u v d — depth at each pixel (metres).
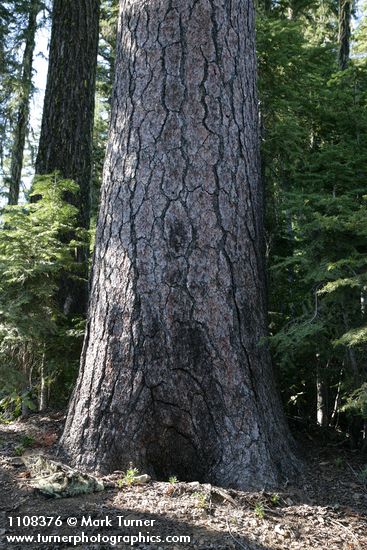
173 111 4.61
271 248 6.02
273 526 3.68
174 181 4.53
